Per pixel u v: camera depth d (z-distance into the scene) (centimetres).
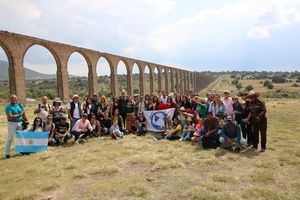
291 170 867
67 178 827
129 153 1113
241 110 1231
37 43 3141
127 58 5331
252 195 661
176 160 976
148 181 785
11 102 1146
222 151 1116
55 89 10950
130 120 1622
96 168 890
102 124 1570
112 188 723
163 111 1602
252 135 1202
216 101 1312
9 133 1127
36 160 1055
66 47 3594
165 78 7569
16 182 812
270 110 3634
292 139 1408
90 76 4184
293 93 10362
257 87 12988
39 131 1284
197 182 764
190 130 1376
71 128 1427
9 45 2778
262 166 901
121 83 12519
